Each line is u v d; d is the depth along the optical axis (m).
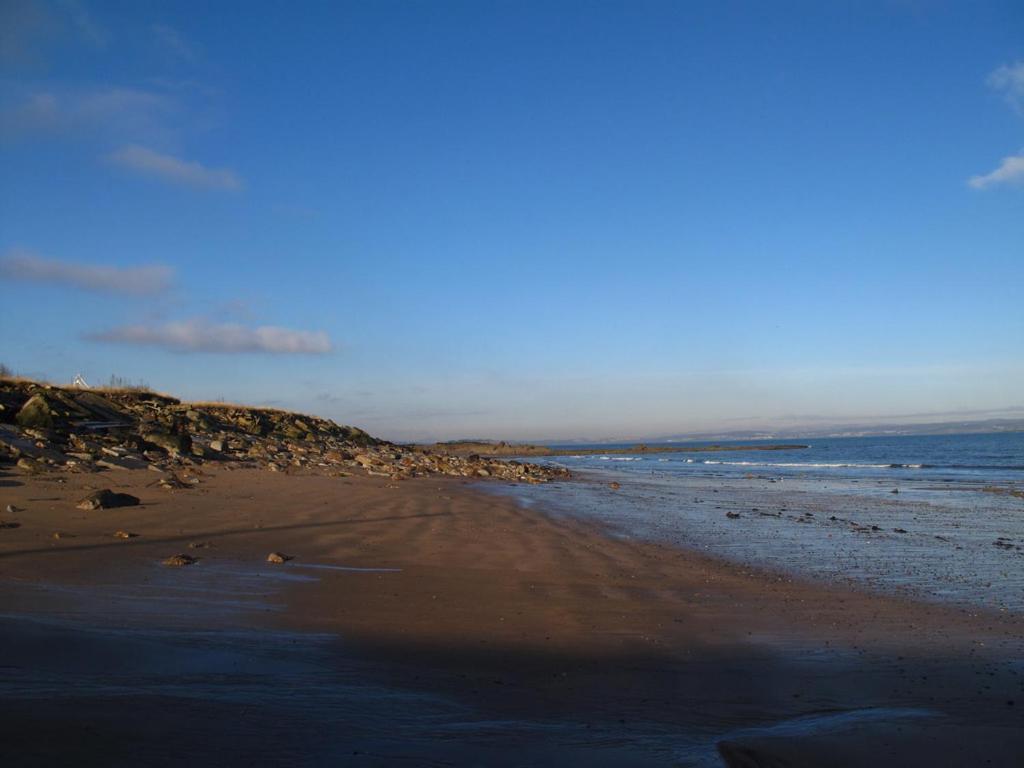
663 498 23.81
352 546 11.28
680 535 14.62
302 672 4.90
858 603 8.73
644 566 10.99
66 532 10.28
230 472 21.14
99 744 3.15
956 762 4.04
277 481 20.09
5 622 5.16
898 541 14.02
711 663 6.07
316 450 32.59
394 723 3.97
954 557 12.16
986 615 8.18
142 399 34.00
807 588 9.60
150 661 4.69
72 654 4.58
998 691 5.47
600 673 5.63
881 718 4.74
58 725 3.29
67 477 15.65
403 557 10.69
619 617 7.65
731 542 13.73
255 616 6.61
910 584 9.94
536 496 23.22
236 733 3.49
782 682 5.60
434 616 7.18
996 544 13.70
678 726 4.44
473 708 4.46
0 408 20.84
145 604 6.64
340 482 21.59
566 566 10.69
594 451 113.44
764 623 7.62
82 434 21.58
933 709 5.00
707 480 35.72
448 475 31.44
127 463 18.97
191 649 5.13
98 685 3.99
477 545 12.21
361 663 5.36
